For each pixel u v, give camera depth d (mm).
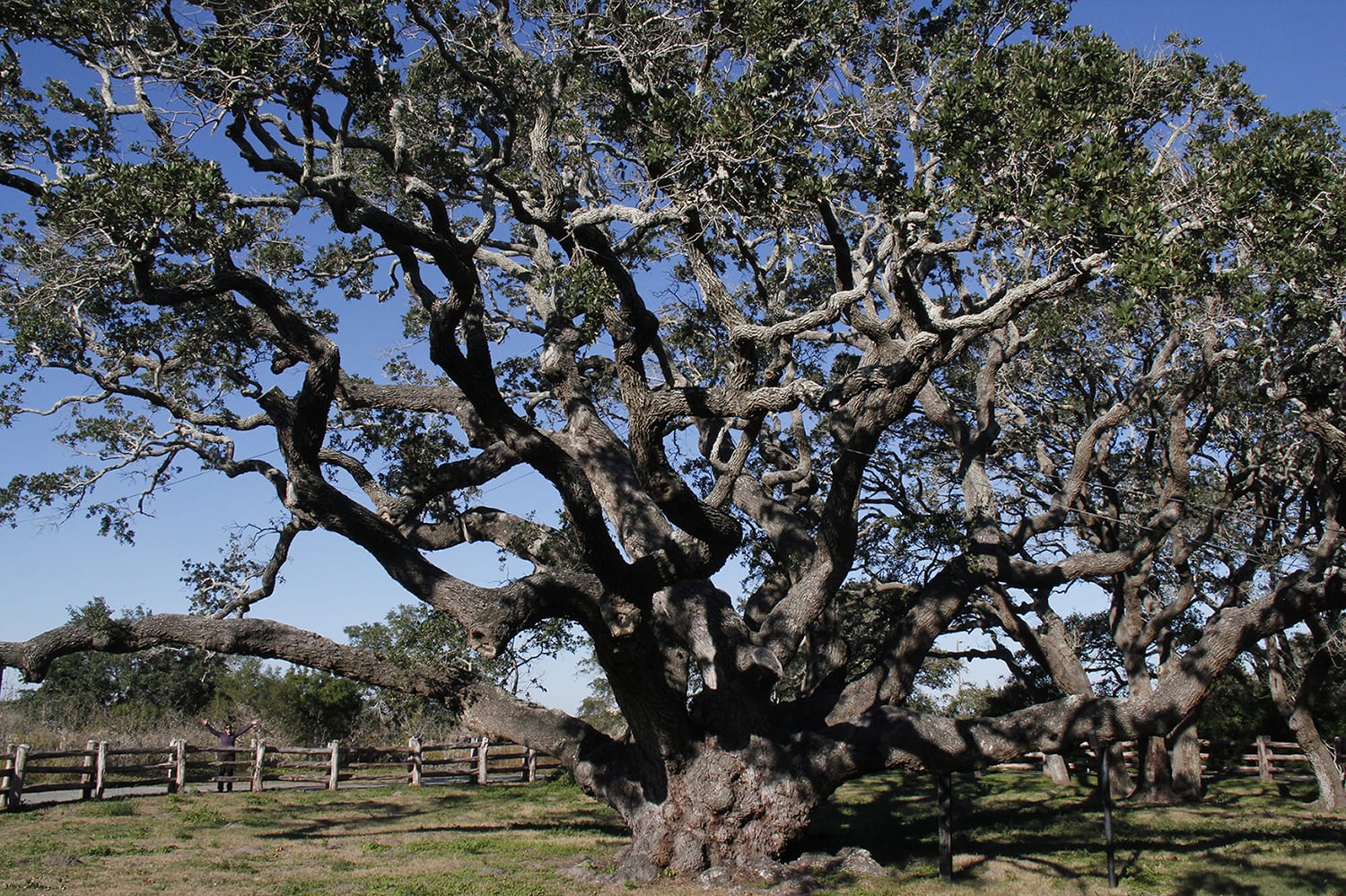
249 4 9836
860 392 12281
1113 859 11797
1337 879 11922
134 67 9977
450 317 10594
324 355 11148
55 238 10438
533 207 11781
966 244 10180
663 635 13578
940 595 14766
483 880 11648
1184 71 11031
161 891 10805
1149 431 18438
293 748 25016
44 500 15148
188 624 12844
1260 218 9305
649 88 11609
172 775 21625
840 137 11492
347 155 15383
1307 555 16469
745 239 12578
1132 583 21047
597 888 11359
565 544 15414
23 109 10555
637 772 13156
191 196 9000
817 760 12750
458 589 12148
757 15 9977
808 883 11625
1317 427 14422
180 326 13469
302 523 15562
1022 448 22406
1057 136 9086
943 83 10344
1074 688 20188
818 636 15047
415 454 15477
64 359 13109
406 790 22953
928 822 17578
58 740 27531
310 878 11742
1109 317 16922
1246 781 25688
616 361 11203
